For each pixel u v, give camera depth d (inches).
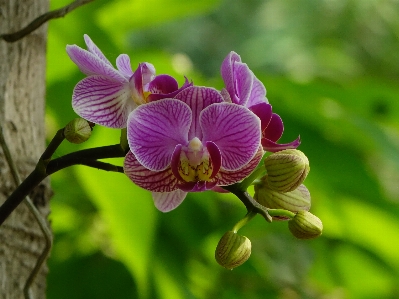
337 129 28.3
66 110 27.3
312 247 33.7
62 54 27.1
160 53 27.6
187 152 16.9
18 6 21.7
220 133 16.8
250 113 16.5
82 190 31.0
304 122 27.9
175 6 30.9
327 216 30.8
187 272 29.2
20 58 21.7
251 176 16.8
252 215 16.7
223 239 16.5
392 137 30.0
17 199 17.3
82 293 29.3
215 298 32.0
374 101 30.4
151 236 24.7
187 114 16.7
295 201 17.0
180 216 29.0
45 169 16.9
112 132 25.6
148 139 16.7
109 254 31.0
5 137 21.1
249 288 32.5
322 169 28.5
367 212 30.1
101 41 27.3
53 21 26.8
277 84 29.1
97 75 17.3
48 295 29.3
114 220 24.8
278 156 16.4
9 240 21.1
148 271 25.6
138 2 30.2
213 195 29.3
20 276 21.2
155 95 16.8
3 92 21.2
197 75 28.1
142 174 16.8
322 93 29.6
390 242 31.3
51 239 19.2
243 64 17.1
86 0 20.7
